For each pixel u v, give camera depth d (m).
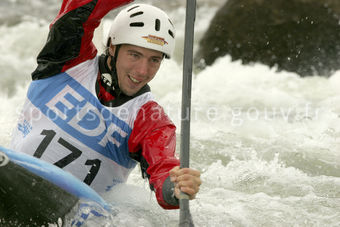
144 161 8.50
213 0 35.62
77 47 8.65
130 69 8.42
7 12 32.91
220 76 23.72
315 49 25.11
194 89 21.59
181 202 7.32
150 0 34.91
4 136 13.53
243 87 21.89
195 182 7.39
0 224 7.79
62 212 8.10
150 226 8.69
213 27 26.94
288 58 25.02
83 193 8.14
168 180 7.82
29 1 35.62
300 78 23.59
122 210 8.90
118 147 8.76
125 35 8.34
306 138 15.56
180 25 31.56
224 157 13.89
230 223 9.30
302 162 13.62
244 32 26.14
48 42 8.65
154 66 8.52
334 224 9.41
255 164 13.27
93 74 8.83
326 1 26.34
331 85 22.66
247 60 25.41
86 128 8.66
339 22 25.67
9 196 7.61
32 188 7.75
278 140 15.38
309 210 10.09
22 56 26.53
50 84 8.82
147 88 8.91
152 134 8.42
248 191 11.50
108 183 9.10
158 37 8.34
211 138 15.38
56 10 34.50
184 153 7.77
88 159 8.73
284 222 9.47
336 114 18.30
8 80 23.81
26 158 7.82
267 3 26.73
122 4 8.62
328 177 12.41
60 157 8.66
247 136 15.76
